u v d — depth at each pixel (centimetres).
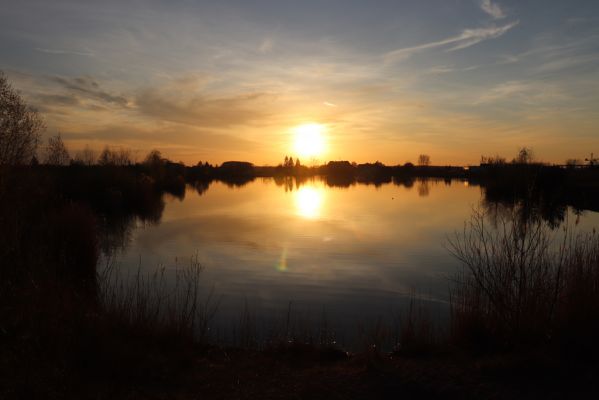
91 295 837
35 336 571
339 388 507
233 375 558
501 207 3644
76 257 1252
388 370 555
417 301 1226
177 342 663
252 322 1032
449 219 3266
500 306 639
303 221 3262
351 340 896
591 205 3253
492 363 548
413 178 14250
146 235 2608
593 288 645
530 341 606
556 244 1015
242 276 1572
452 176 14062
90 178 4003
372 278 1541
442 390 493
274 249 2144
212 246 2238
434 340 691
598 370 526
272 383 529
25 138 1986
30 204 1427
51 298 680
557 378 511
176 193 6731
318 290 1377
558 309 638
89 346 561
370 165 16712
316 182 11456
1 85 1939
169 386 514
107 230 2778
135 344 611
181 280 1483
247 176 15975
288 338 816
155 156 7125
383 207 4328
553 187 3219
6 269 755
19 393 448
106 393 473
